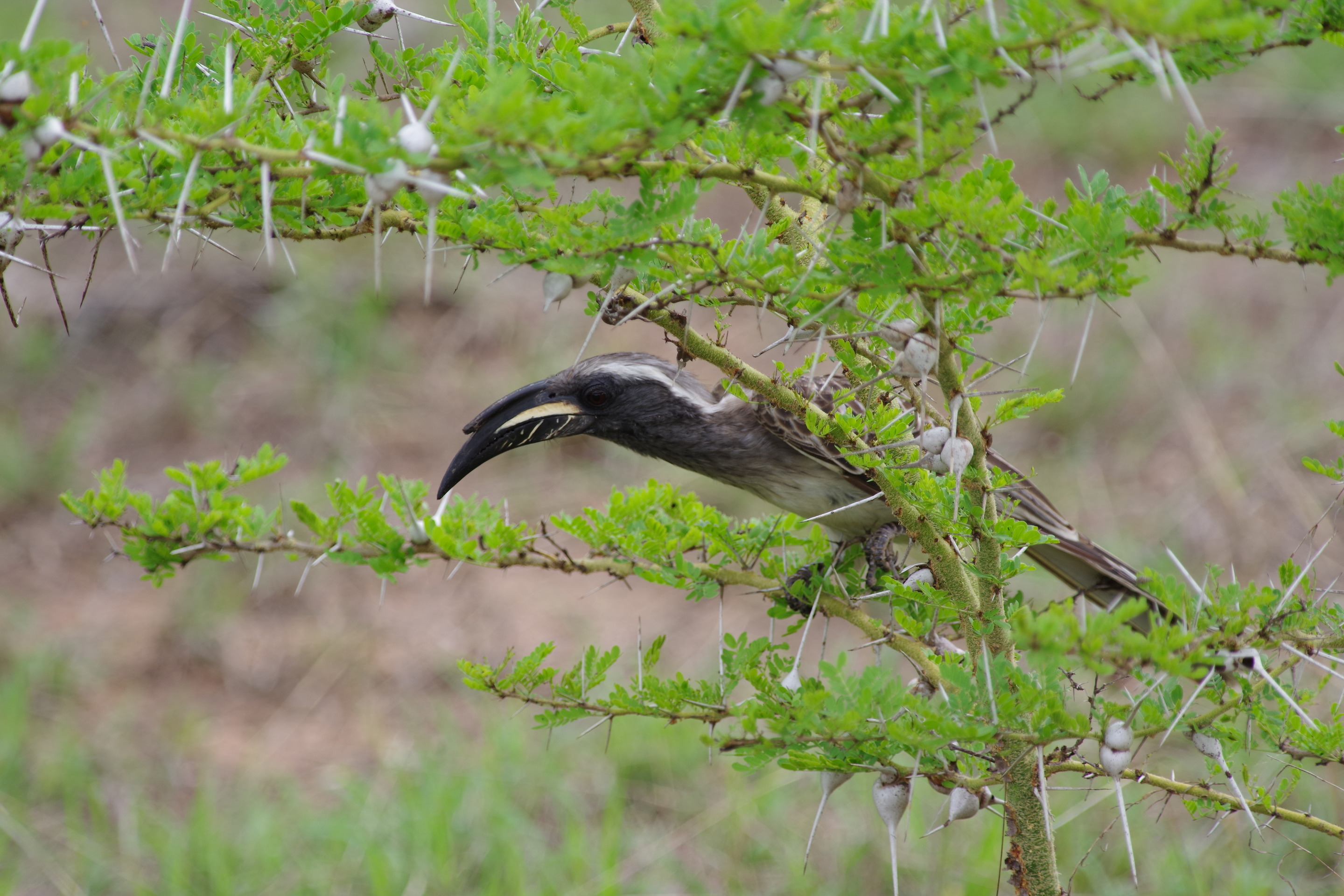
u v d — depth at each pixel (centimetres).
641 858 1032
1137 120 1975
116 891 1019
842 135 351
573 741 1145
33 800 1120
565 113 328
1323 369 1573
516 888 985
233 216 431
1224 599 405
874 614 1185
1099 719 431
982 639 469
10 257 402
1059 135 1961
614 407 763
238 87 409
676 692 490
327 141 331
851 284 368
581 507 1501
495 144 317
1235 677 410
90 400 1677
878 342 470
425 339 1759
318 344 1730
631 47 461
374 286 1781
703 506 588
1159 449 1509
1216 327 1656
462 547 508
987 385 1456
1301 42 401
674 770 1123
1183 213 401
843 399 463
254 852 1036
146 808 1116
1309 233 391
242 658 1338
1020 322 1662
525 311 1781
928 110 337
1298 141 1938
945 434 411
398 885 989
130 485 1555
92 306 1781
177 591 1418
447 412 1658
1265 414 1524
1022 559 657
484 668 504
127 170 382
